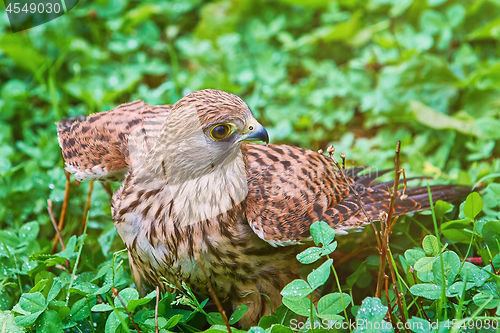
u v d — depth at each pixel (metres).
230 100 6.56
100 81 11.15
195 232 6.64
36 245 7.66
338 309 5.76
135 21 12.52
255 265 6.85
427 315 6.25
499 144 9.63
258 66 11.70
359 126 11.05
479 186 8.20
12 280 7.33
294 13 12.84
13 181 8.92
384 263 5.95
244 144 7.62
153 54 12.38
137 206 6.71
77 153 7.40
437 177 8.84
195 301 6.46
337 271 7.62
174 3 13.18
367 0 12.62
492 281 6.06
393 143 10.23
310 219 6.68
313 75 11.59
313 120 10.70
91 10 12.00
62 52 11.54
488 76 10.12
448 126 9.74
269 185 6.84
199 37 12.70
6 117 10.65
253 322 7.11
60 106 10.84
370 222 6.24
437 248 6.24
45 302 6.24
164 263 6.82
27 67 11.47
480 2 11.38
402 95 10.50
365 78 11.22
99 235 8.71
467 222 6.78
